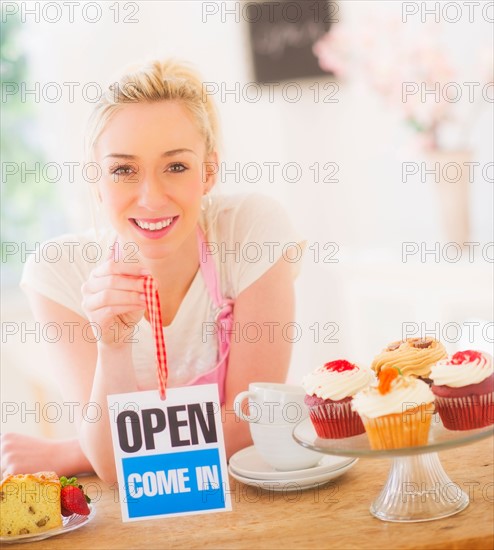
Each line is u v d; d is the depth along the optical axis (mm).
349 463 1600
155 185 1797
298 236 2074
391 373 1411
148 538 1390
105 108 1800
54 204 4125
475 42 3668
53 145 4090
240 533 1373
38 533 1408
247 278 2006
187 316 1986
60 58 3988
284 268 2037
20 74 4043
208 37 4266
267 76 4203
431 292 3439
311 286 4266
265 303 2002
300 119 4230
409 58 3594
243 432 1859
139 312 1668
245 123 4340
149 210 1796
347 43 4035
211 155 1938
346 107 4160
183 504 1452
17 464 1822
